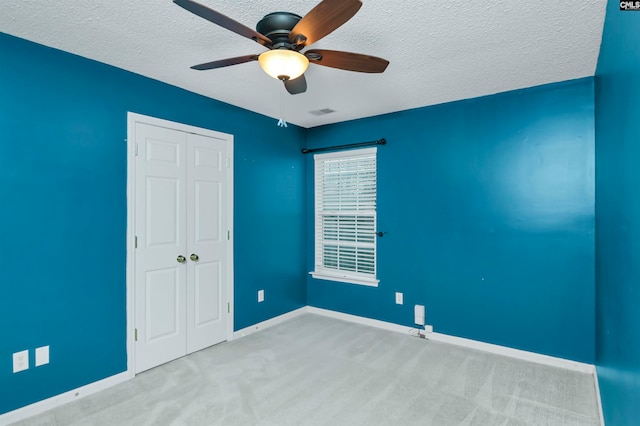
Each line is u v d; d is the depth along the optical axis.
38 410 2.23
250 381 2.64
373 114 3.89
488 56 2.40
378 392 2.48
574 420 2.13
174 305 3.02
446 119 3.46
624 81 1.34
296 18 1.78
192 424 2.10
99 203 2.56
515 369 2.83
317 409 2.26
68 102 2.40
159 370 2.82
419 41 2.19
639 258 1.09
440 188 3.49
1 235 2.12
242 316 3.64
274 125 4.05
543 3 1.76
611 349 1.78
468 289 3.33
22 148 2.19
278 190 4.11
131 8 1.85
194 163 3.20
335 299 4.27
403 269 3.72
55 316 2.33
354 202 4.16
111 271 2.62
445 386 2.56
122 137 2.68
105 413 2.23
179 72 2.73
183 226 3.11
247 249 3.71
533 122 3.01
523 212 3.06
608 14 1.72
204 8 1.39
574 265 2.83
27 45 2.21
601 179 2.29
